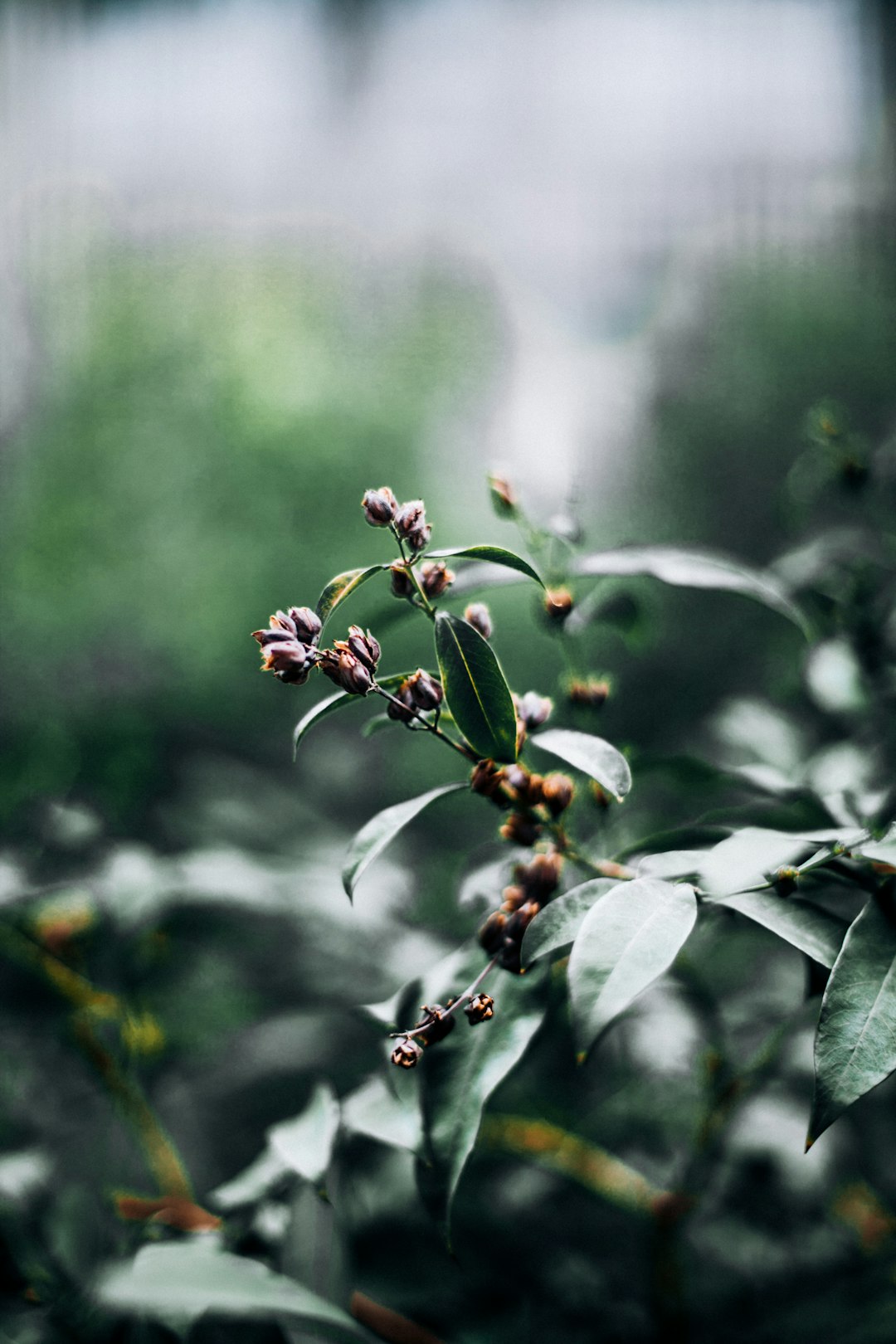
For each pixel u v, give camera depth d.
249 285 1.86
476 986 0.46
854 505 0.69
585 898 0.43
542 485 1.72
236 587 1.60
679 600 1.44
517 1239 0.62
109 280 1.90
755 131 2.01
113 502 1.67
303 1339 0.50
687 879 0.44
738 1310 0.61
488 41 2.09
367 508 0.44
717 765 0.52
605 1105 0.68
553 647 1.43
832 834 0.44
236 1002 0.88
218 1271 0.45
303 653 0.43
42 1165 0.56
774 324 1.81
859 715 0.61
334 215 2.02
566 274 1.99
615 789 0.44
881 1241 0.62
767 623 1.34
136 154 2.05
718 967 0.74
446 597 0.50
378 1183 0.61
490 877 0.50
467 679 0.44
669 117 2.03
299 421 1.69
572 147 2.04
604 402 1.84
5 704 1.54
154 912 0.62
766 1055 0.56
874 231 1.92
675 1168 0.62
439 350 1.82
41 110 2.03
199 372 1.75
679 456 1.76
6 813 1.09
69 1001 0.63
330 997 0.74
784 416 1.74
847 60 2.03
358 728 1.43
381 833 0.45
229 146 2.06
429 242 1.94
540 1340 0.58
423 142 2.07
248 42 2.09
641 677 1.41
